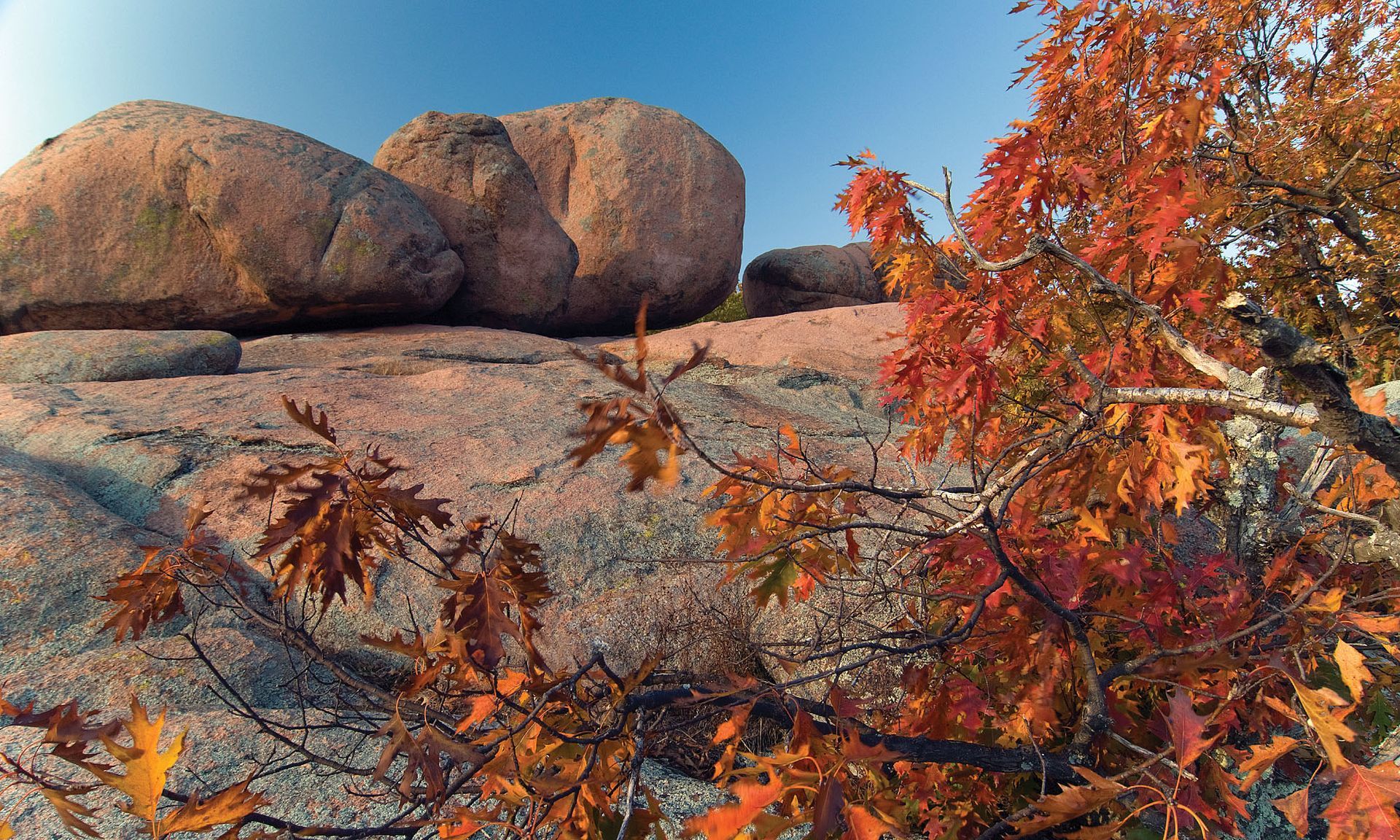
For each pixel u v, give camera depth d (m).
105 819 1.67
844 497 1.63
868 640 1.83
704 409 5.55
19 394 4.98
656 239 13.23
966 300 1.85
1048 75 1.93
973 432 1.37
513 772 1.18
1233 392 1.25
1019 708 1.59
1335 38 4.82
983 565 1.67
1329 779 1.09
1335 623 1.47
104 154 8.93
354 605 3.00
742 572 1.65
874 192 1.94
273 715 2.22
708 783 2.00
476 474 4.01
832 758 1.10
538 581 1.19
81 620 2.71
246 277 9.18
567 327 13.10
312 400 5.17
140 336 6.63
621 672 2.88
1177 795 1.38
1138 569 1.58
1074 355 1.69
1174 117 1.40
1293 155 4.05
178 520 3.51
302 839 1.02
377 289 9.45
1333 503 2.04
